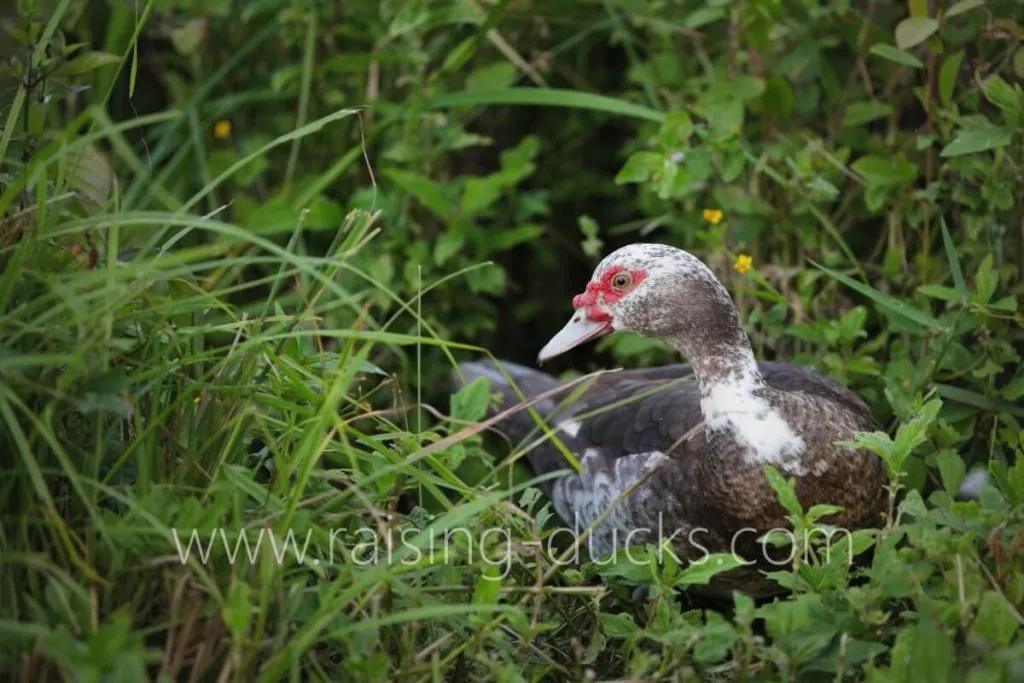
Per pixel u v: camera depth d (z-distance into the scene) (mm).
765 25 8633
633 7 9547
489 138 10602
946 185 8172
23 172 5625
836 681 5234
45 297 5254
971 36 8062
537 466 8258
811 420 6605
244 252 9086
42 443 5352
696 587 7090
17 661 4945
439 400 9664
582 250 10883
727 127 8398
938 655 4926
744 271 8477
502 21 10258
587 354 10422
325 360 6500
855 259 8844
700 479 6828
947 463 6105
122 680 4480
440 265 9461
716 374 6832
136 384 5645
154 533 5148
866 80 8891
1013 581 5602
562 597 6211
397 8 9242
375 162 10312
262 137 10438
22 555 4953
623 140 11086
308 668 5273
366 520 6145
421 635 5809
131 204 9734
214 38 10797
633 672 5527
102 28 10625
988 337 7441
